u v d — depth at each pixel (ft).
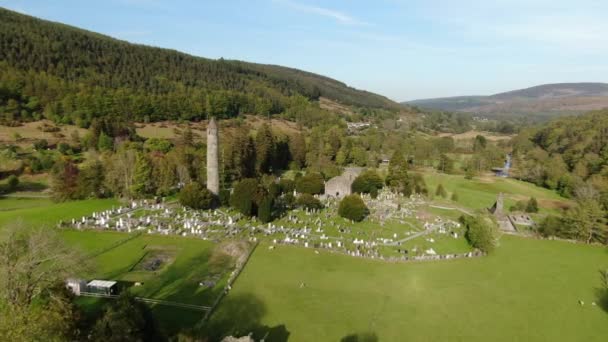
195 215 326.44
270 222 319.88
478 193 506.07
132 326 121.80
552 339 167.73
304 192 437.99
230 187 456.86
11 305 124.57
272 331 161.07
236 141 497.05
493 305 195.93
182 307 176.04
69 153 515.50
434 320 177.78
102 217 307.58
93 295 180.45
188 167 444.55
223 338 151.43
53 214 313.53
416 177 521.65
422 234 307.99
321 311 179.83
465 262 254.47
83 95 633.61
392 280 218.79
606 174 492.95
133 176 374.84
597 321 184.65
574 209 337.11
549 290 217.97
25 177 446.19
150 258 236.43
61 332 119.96
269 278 212.64
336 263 239.30
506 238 322.14
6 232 166.09
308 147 655.35
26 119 595.88
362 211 333.42
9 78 618.03
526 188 549.95
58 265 153.48
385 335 163.32
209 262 232.32
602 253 289.74
